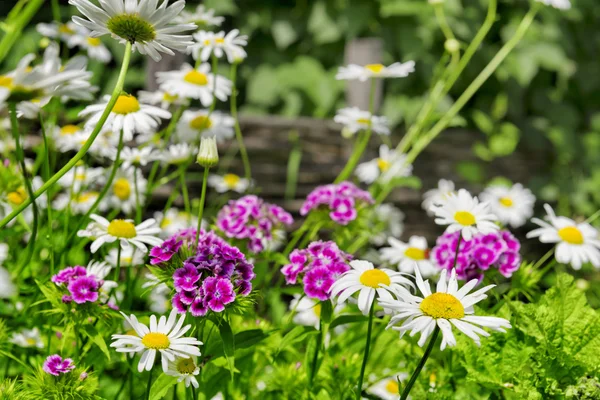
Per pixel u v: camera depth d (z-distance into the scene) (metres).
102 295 0.74
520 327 0.75
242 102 1.74
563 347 0.74
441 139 1.62
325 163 1.43
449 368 0.77
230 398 0.78
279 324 0.86
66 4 1.60
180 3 0.66
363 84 1.42
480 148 1.68
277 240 0.90
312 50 1.77
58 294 0.72
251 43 1.76
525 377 0.74
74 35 1.02
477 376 0.74
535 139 1.78
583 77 1.89
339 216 0.86
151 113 0.78
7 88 0.60
